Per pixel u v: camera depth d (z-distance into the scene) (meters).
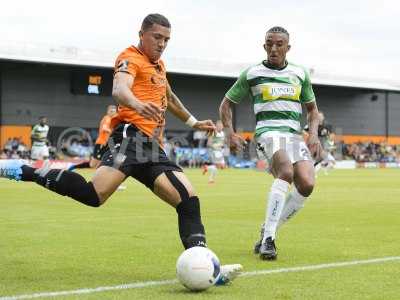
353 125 62.06
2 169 6.07
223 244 8.66
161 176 6.05
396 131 65.06
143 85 6.13
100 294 5.44
